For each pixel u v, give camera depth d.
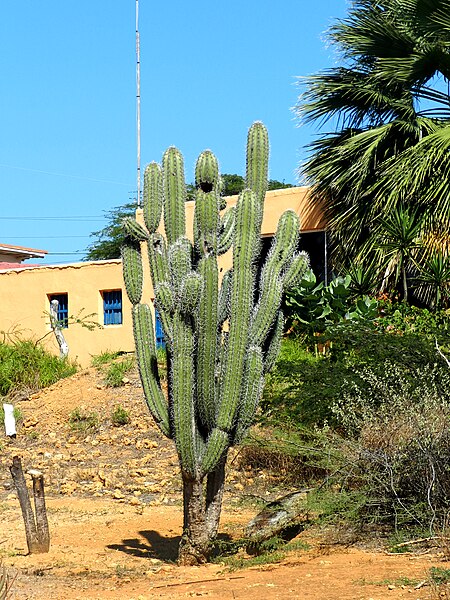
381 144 16.70
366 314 15.82
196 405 8.47
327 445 9.63
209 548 8.70
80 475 14.08
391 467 8.70
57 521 11.23
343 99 17.55
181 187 8.86
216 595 7.00
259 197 8.75
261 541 8.81
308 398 11.70
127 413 16.80
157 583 7.82
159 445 15.41
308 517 9.12
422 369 10.80
